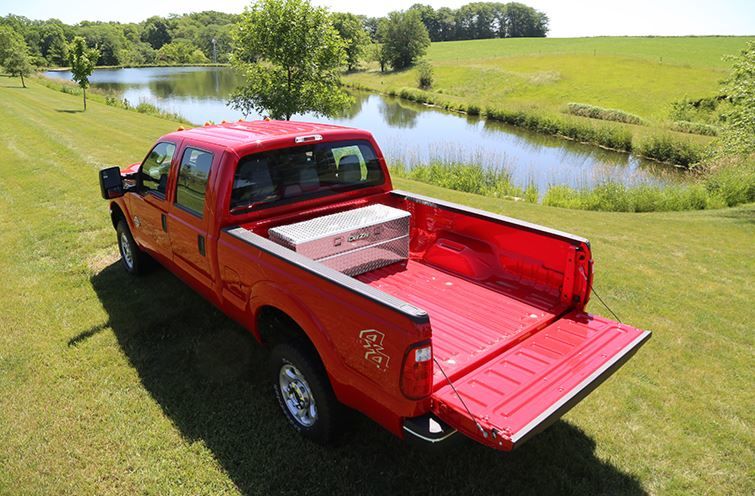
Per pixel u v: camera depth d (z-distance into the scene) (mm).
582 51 87188
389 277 4527
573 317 3824
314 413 3658
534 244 4023
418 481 3404
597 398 4363
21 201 9891
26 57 56344
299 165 4488
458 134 36406
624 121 43062
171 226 4855
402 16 95438
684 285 7031
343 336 3059
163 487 3352
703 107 43844
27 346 4938
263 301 3693
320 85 14797
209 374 4535
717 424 4082
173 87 69750
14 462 3545
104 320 5422
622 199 15180
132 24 178875
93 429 3861
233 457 3607
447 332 3574
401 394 2781
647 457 3709
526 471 3521
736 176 16531
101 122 25547
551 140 36719
